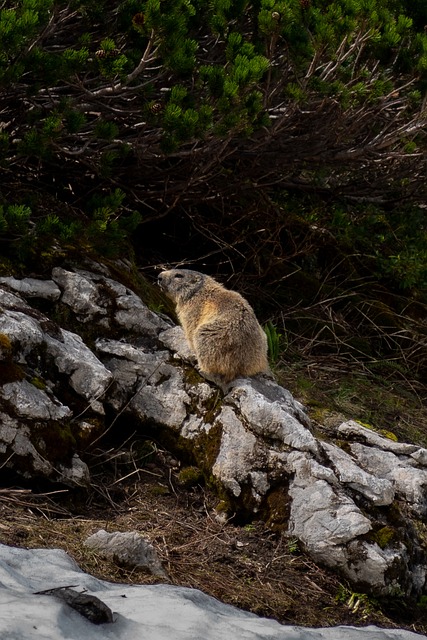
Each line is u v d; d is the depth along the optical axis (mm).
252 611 9891
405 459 12984
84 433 11766
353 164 18875
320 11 16062
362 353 18031
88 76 16469
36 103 15648
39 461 11023
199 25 16734
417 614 10914
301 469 11422
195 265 19031
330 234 20172
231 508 11656
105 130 14305
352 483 11430
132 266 15602
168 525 11258
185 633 7836
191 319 13078
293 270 19594
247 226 19141
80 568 9453
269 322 17531
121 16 15750
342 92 15961
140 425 12727
